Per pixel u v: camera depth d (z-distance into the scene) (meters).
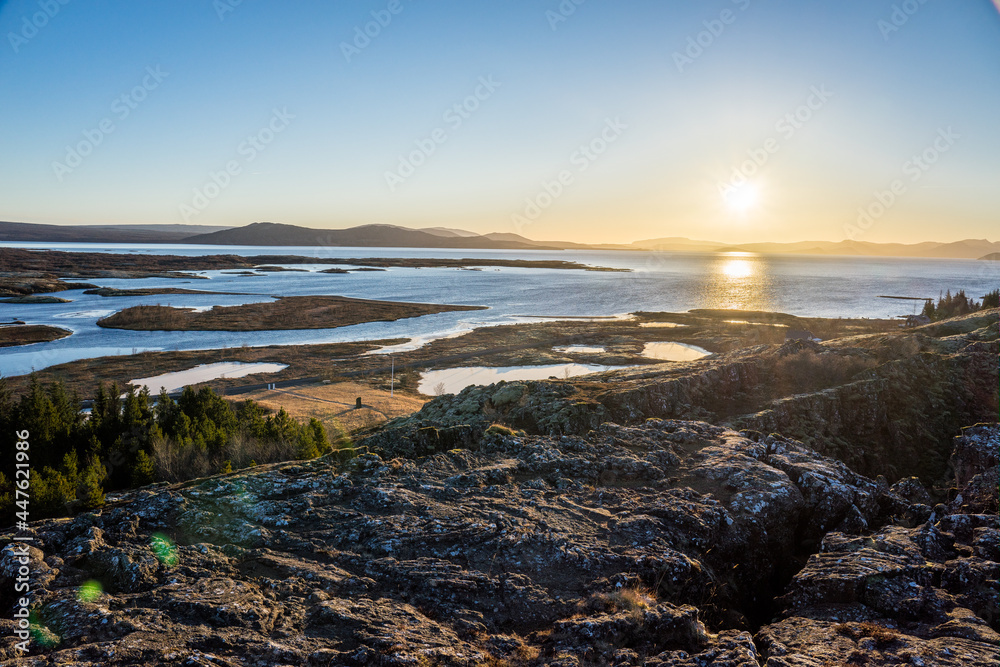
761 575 12.75
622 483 15.47
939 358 30.33
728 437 18.73
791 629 9.60
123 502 13.12
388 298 194.12
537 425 23.91
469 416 27.58
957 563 10.47
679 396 26.77
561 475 15.66
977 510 13.02
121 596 9.40
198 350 96.81
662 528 12.35
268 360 89.62
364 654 8.02
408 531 11.98
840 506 14.16
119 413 39.00
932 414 26.62
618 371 36.44
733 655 8.55
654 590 10.58
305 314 143.75
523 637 9.23
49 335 110.06
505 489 14.65
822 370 29.84
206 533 11.88
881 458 23.97
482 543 11.73
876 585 10.12
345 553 11.44
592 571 10.86
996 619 9.32
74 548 10.65
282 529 12.32
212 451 32.69
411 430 18.75
